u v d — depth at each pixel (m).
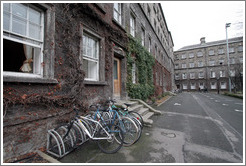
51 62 3.10
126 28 7.26
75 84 3.59
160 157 2.58
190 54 37.84
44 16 3.16
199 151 2.81
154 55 13.12
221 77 32.47
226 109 7.77
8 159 2.26
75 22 3.85
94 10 4.52
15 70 2.75
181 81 38.50
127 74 7.12
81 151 2.75
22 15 2.82
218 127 4.38
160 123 4.84
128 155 2.64
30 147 2.56
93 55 4.89
